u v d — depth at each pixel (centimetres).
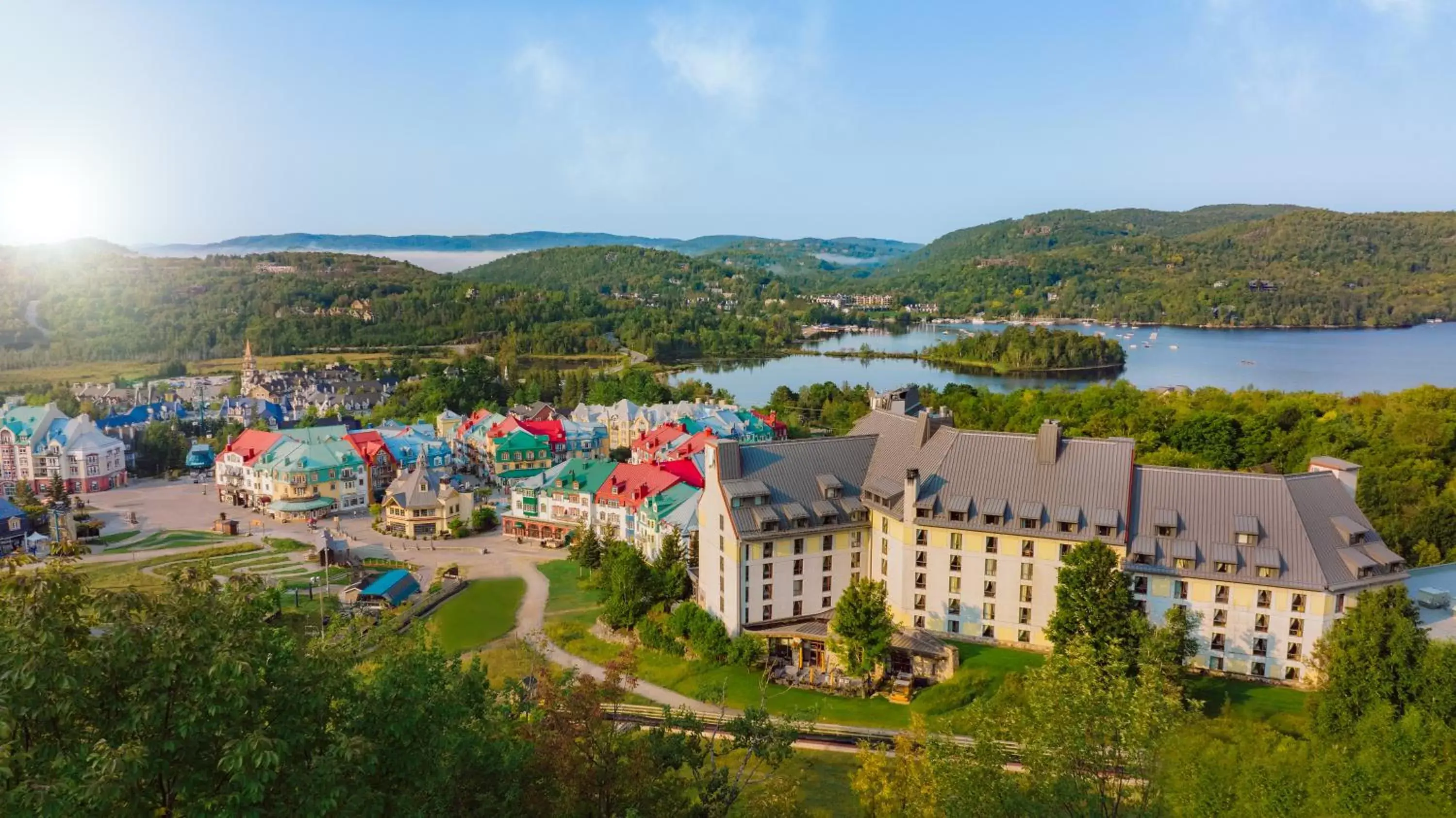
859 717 11288
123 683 3688
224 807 3625
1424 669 8862
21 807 3153
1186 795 6425
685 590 15425
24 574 3678
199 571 4150
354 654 5053
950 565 13012
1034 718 6062
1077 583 11088
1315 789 6575
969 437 13812
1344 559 11481
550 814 5512
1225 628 11631
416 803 4603
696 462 19975
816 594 13900
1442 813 6209
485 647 14312
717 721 10975
